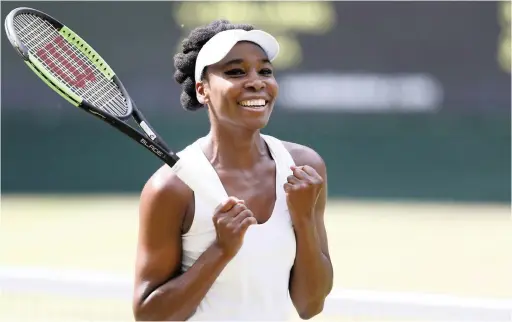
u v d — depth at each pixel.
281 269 11.77
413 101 67.12
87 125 66.19
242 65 11.59
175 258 11.72
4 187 57.03
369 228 40.41
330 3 66.50
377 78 67.06
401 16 67.00
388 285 26.80
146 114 68.50
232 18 64.25
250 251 11.48
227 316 11.61
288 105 66.44
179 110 68.56
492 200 50.72
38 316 19.64
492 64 66.94
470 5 66.62
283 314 11.95
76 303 21.72
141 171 60.69
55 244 35.44
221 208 11.10
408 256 32.97
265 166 12.12
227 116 11.59
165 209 11.56
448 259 32.34
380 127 66.38
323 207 12.61
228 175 11.85
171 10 68.25
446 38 67.19
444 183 56.91
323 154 64.69
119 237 37.34
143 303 11.59
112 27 69.31
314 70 66.62
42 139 66.31
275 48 11.82
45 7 69.50
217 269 11.20
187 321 11.74
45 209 46.91
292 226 11.85
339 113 66.75
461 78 67.12
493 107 66.88
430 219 43.47
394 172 60.41
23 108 69.00
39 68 11.82
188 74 12.47
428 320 17.58
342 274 29.22
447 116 67.00
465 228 40.56
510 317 16.80
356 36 66.81
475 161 63.34
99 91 13.10
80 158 63.28
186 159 11.74
